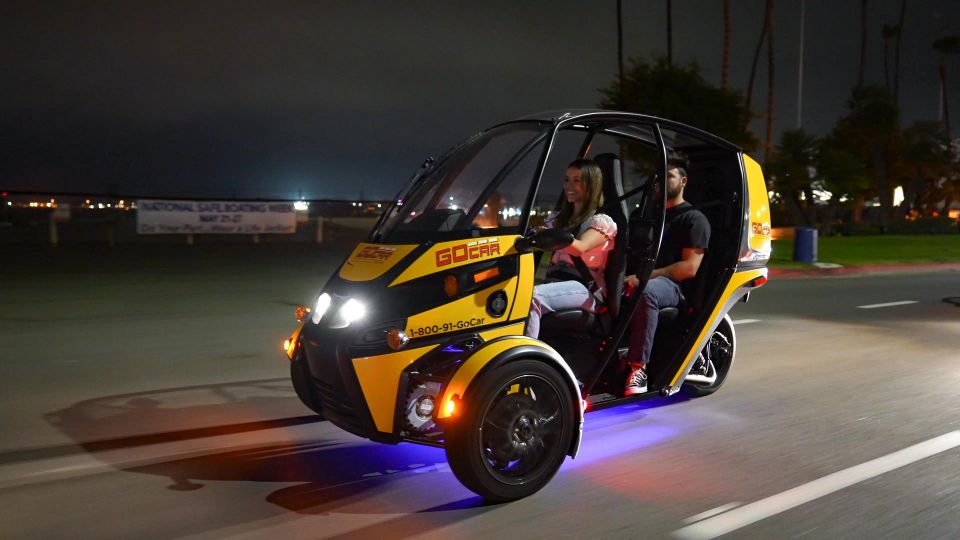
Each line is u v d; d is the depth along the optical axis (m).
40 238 21.44
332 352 4.07
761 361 7.76
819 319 10.59
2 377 6.65
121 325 9.15
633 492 4.27
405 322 4.05
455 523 3.86
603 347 4.92
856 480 4.46
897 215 43.19
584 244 4.72
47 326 9.02
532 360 4.12
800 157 32.50
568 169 4.86
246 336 8.56
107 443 5.02
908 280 16.66
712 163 5.86
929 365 7.62
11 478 4.41
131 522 3.85
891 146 40.19
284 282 13.43
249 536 3.70
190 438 5.13
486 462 4.00
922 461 4.79
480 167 4.67
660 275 5.36
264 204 22.69
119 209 24.61
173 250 19.31
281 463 4.69
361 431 4.14
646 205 5.45
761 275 5.87
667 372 5.37
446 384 3.99
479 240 4.28
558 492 4.26
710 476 4.52
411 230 4.47
